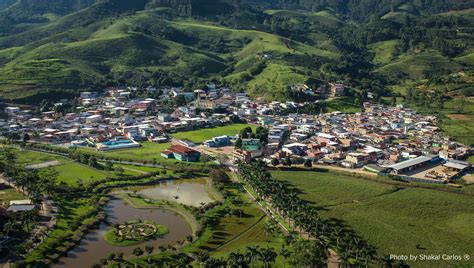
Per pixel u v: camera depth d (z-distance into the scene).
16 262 172.12
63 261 176.62
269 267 173.50
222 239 199.38
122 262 174.75
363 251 178.88
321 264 163.88
